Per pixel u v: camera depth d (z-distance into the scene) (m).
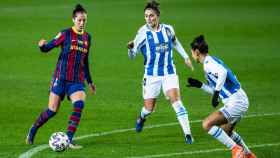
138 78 58.94
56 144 33.78
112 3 125.19
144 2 125.69
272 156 33.66
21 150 34.88
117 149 35.09
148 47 37.62
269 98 50.06
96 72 61.88
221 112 32.25
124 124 41.62
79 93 35.47
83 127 40.69
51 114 35.78
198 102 49.00
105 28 92.88
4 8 115.88
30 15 105.44
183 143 36.50
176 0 129.62
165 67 37.81
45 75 60.09
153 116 43.91
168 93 37.53
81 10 35.66
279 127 40.56
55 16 104.25
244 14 107.56
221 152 34.31
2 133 39.16
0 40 81.19
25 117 43.81
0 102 48.50
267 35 86.56
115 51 74.06
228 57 70.12
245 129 40.00
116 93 52.12
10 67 64.06
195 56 32.69
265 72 61.50
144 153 34.16
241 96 32.31
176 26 95.12
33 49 74.69
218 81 31.55
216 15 106.81
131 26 94.62
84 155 33.78
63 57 35.53
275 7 116.06
